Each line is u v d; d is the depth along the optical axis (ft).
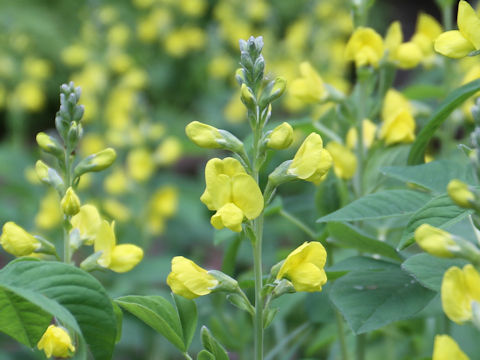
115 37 5.11
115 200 4.05
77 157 4.21
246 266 4.24
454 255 1.87
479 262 1.86
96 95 4.69
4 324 2.04
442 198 1.99
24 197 4.53
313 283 2.00
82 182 3.98
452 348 1.84
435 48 2.04
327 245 2.32
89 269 2.14
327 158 2.02
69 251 2.16
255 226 2.05
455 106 2.13
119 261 2.14
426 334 2.59
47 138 2.15
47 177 2.16
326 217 2.09
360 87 2.37
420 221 1.99
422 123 2.76
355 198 2.36
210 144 2.04
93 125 5.12
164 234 4.56
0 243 2.14
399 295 2.08
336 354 2.64
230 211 1.97
